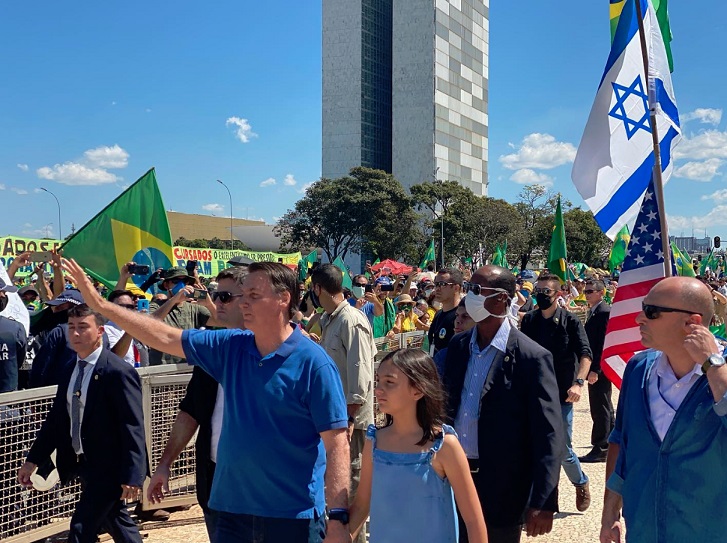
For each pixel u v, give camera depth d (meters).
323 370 3.14
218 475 3.24
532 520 3.45
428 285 15.25
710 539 2.63
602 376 7.73
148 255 7.68
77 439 4.19
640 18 4.95
